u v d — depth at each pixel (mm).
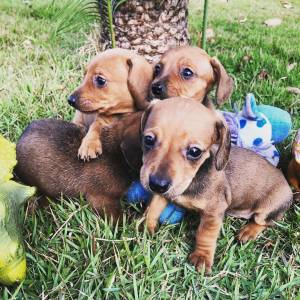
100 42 664
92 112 410
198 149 349
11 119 531
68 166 404
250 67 687
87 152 399
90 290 354
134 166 387
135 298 349
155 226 406
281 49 750
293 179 468
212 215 388
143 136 357
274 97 608
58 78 624
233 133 467
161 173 333
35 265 375
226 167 413
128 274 369
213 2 998
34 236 393
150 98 430
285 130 487
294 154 455
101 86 406
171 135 344
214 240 391
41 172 407
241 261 393
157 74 457
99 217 406
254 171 423
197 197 381
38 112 546
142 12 592
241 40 794
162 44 606
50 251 385
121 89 411
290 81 661
